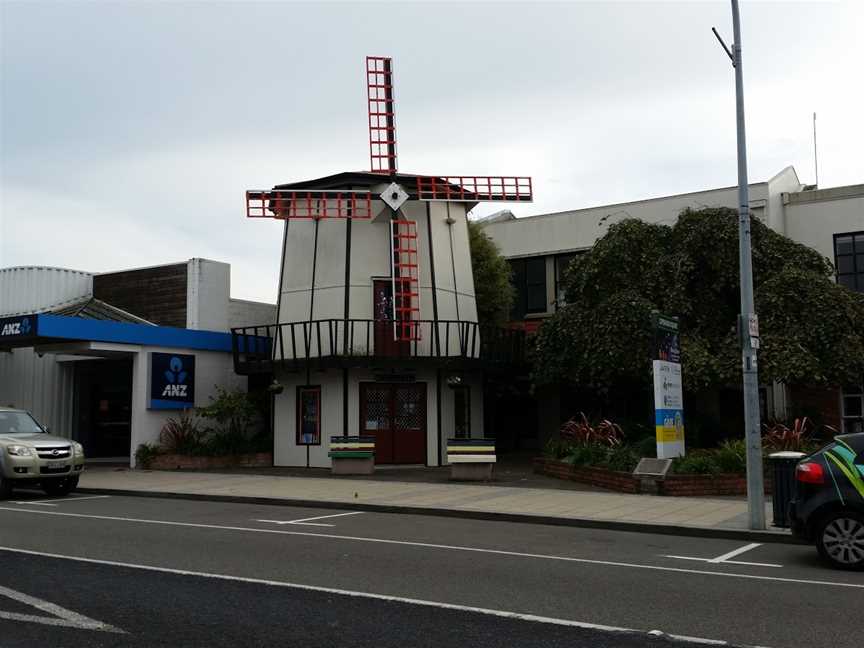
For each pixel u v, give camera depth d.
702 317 21.17
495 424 29.55
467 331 23.47
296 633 6.42
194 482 19.59
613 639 6.32
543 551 10.52
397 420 23.62
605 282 22.36
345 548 10.58
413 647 6.06
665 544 11.27
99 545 10.70
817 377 18.67
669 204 26.78
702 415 23.69
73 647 6.06
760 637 6.41
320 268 24.12
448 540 11.41
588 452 18.69
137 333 23.80
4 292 27.36
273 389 24.14
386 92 25.30
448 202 24.98
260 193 24.02
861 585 8.41
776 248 21.47
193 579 8.45
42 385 27.78
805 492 9.70
